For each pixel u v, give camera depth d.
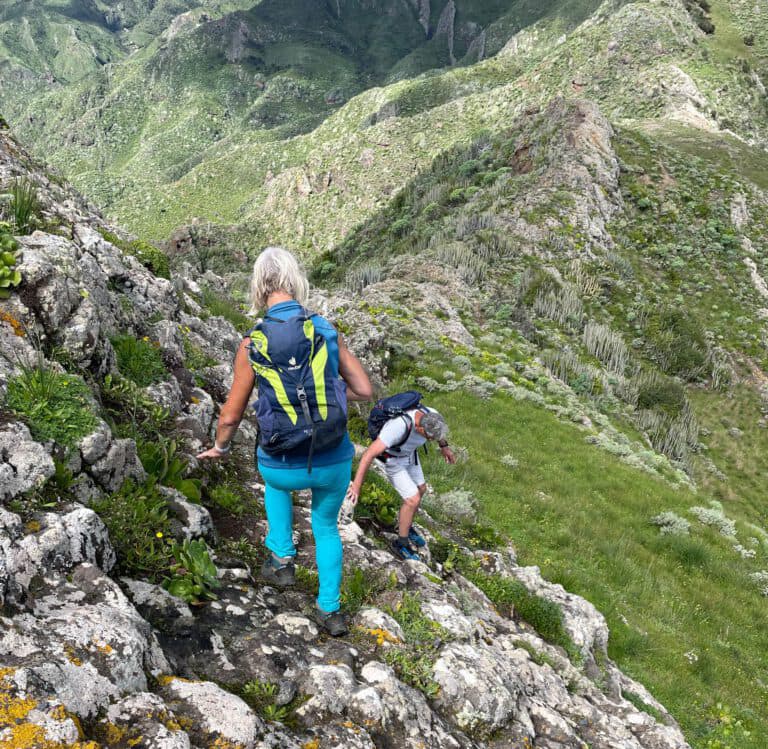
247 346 3.08
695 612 12.09
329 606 3.86
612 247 58.47
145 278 9.58
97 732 2.28
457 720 3.85
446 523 9.47
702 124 132.50
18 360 4.27
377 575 5.13
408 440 5.98
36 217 7.07
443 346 26.73
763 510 35.97
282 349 3.00
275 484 3.37
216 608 3.69
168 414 5.96
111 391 5.47
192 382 7.40
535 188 63.47
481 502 13.30
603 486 17.77
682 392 41.56
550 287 46.00
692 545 14.96
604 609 10.04
